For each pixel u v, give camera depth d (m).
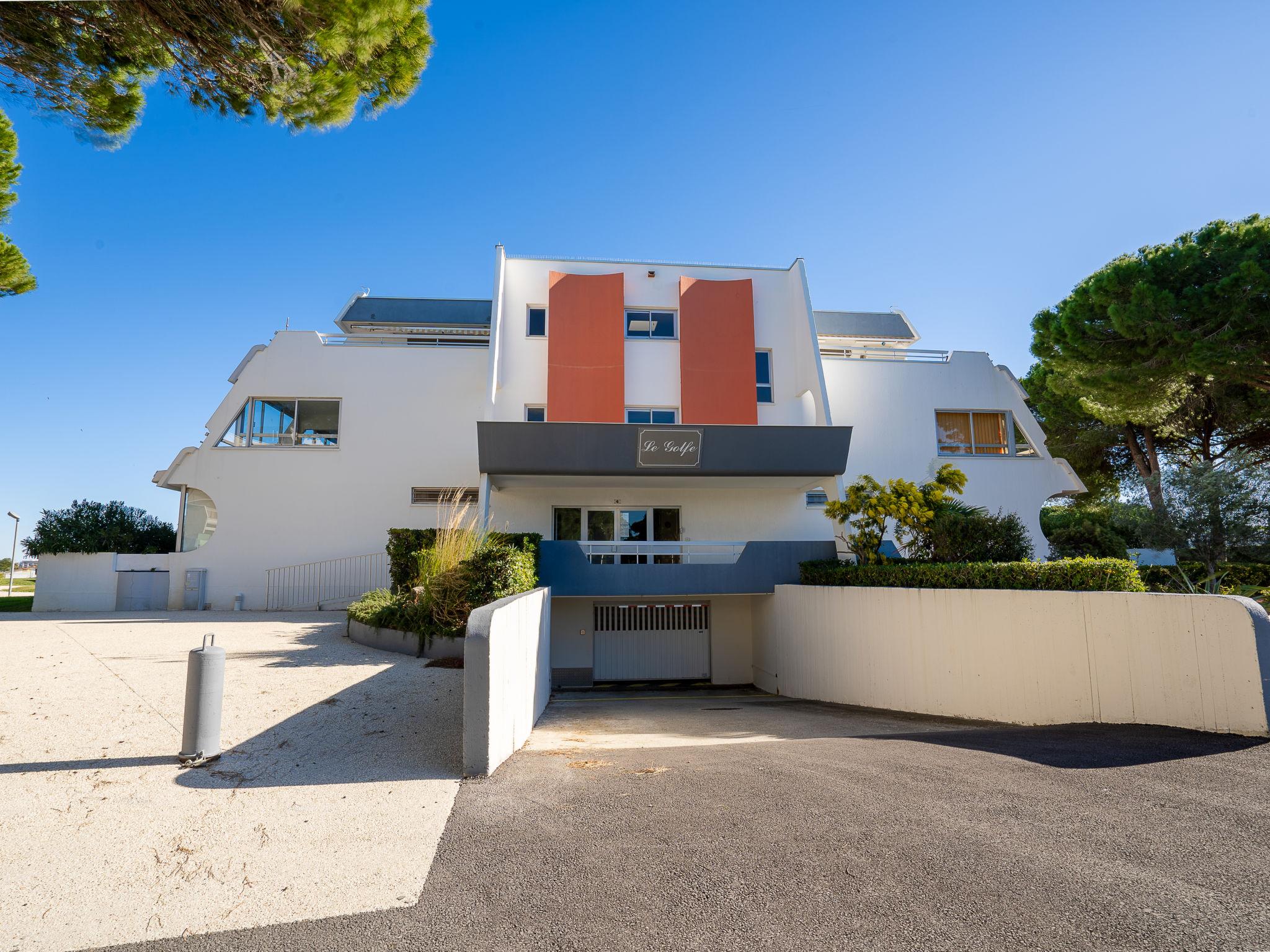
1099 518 22.91
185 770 5.09
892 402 18.88
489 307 22.88
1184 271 17.92
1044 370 26.08
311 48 7.38
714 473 15.55
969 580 9.38
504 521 17.34
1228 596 6.34
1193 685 6.50
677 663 16.89
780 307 19.03
